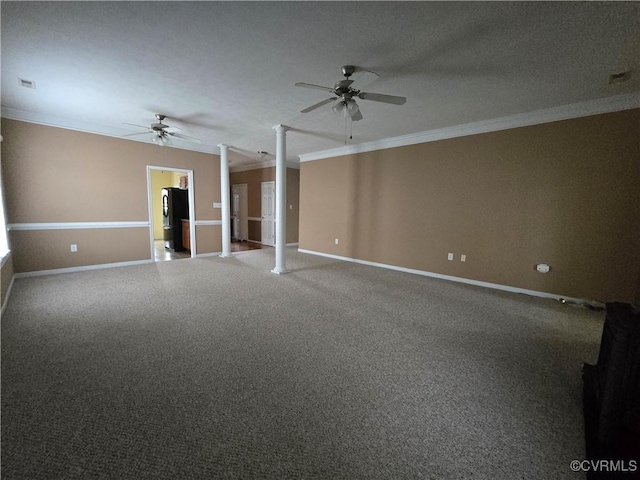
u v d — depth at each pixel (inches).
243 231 365.7
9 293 135.3
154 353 85.1
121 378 72.6
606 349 62.5
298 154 271.7
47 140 165.0
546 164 140.6
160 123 156.0
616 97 120.1
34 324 103.0
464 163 167.9
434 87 114.0
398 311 124.1
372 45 86.3
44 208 166.9
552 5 67.8
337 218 242.7
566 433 58.0
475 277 167.8
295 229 323.9
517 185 149.8
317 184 258.2
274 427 58.1
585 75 102.3
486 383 74.2
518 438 56.6
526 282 149.8
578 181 132.7
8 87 120.2
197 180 237.6
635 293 122.3
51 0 67.2
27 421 57.4
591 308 130.0
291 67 100.3
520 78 105.6
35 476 46.2
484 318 117.6
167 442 53.7
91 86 118.2
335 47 87.5
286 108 141.4
